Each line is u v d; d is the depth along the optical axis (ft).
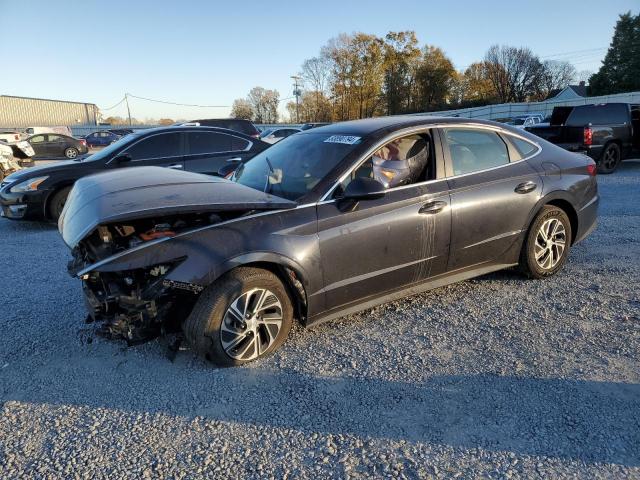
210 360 10.45
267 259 10.36
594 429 8.36
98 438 8.42
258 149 28.45
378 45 179.22
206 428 8.64
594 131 36.94
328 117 193.57
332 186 11.46
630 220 22.86
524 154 14.83
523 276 15.42
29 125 196.13
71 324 12.92
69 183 25.09
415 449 8.01
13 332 12.47
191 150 26.86
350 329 12.35
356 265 11.55
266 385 9.95
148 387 9.94
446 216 12.66
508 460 7.71
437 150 13.01
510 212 13.91
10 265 18.54
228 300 10.19
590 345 11.21
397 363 10.66
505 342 11.46
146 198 10.40
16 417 9.03
